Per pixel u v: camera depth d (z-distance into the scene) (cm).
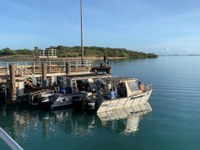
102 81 3122
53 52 4747
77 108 3058
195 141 1969
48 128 2366
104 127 2381
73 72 3831
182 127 2322
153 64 12675
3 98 3516
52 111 2956
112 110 2914
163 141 1986
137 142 1986
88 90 3200
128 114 2800
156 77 6506
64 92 3109
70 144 1969
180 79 6069
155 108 3064
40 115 2802
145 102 3238
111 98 2850
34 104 3131
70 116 2758
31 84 3553
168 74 7269
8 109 3055
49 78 3684
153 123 2467
